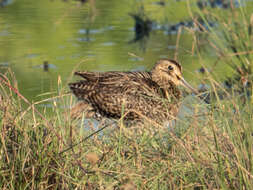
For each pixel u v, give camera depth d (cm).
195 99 923
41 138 762
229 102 832
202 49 1530
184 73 1308
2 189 705
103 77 1099
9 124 793
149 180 721
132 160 779
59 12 2044
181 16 1931
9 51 1562
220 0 1969
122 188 685
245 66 1267
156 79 1165
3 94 867
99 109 1071
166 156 756
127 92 1066
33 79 1295
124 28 1852
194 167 716
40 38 1700
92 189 709
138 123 1063
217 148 691
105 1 2234
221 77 1277
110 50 1569
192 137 828
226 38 1305
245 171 639
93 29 1825
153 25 1861
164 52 1535
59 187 734
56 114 880
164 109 1060
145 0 2208
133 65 1405
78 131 857
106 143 875
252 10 1762
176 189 689
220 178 686
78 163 713
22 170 704
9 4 2183
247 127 729
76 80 1253
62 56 1512
